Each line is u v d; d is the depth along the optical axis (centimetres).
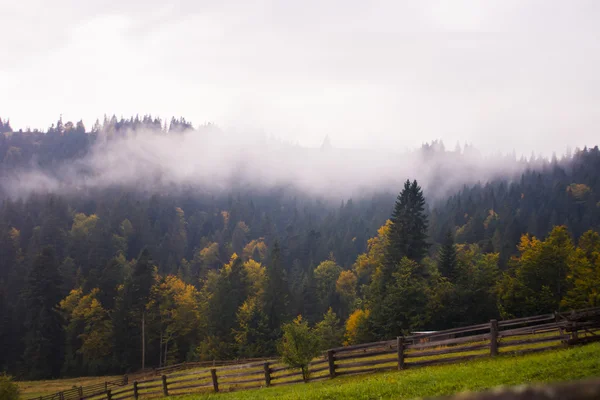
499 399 167
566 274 5838
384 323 6088
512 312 5844
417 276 6431
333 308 10244
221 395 2169
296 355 2286
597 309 1795
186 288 10425
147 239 17250
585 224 15325
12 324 9312
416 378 1506
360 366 2150
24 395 5969
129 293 8931
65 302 9844
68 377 8519
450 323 6119
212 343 8069
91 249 13825
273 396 1802
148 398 2898
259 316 8138
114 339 8612
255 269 12694
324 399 1411
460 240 14312
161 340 8775
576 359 1390
